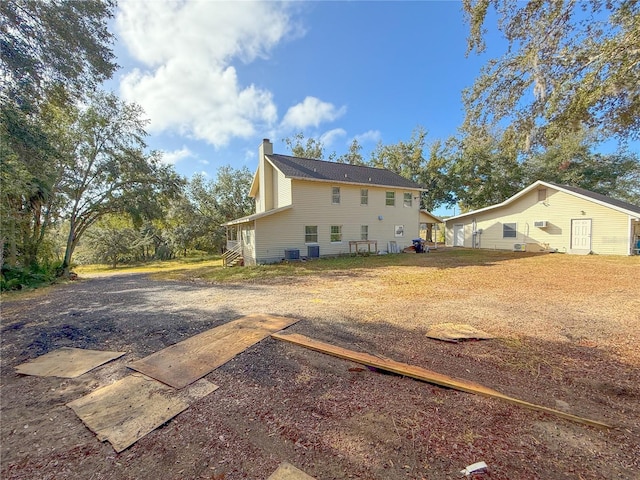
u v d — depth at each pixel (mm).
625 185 24594
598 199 14812
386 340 3934
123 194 17266
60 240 20438
